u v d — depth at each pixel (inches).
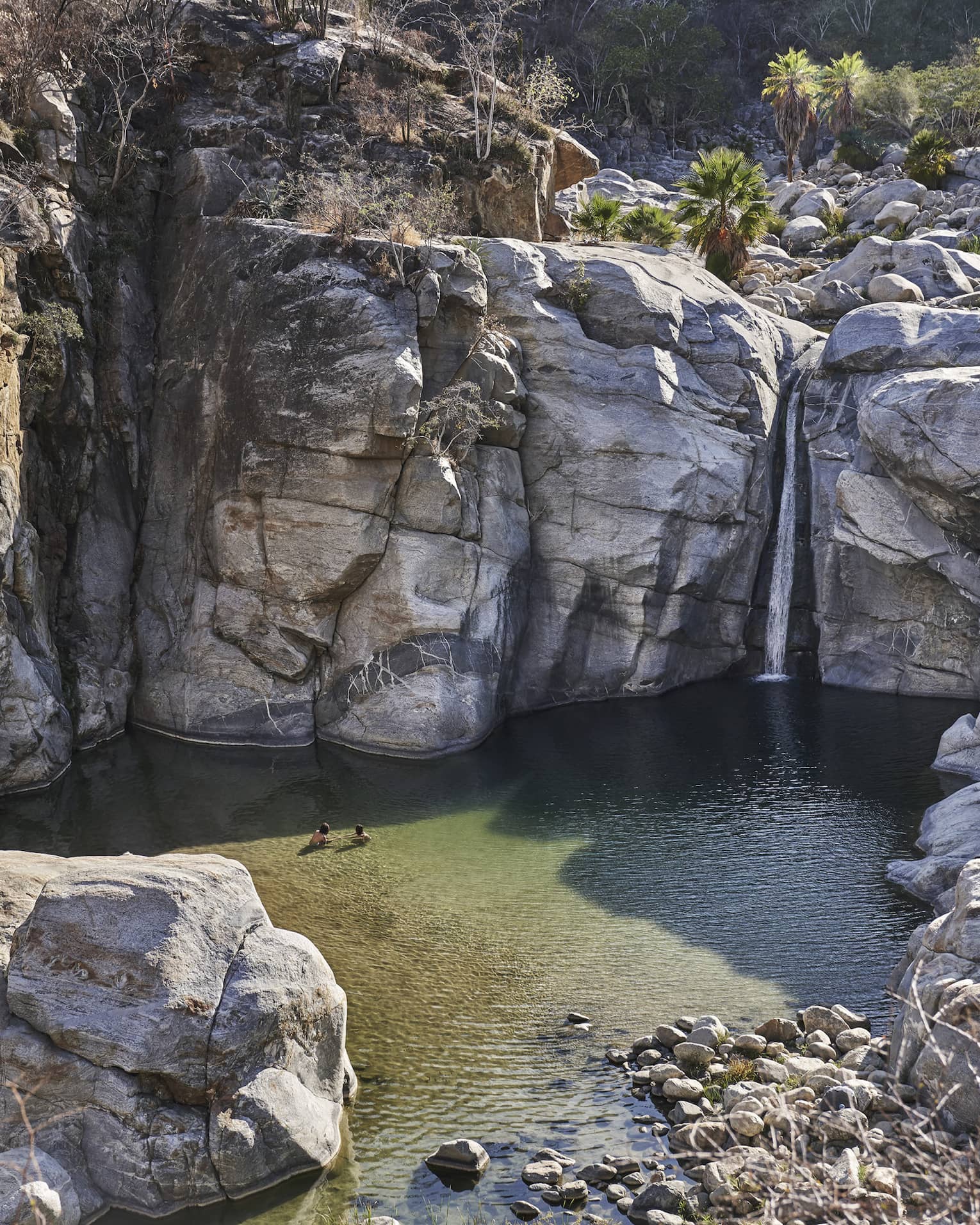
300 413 1043.3
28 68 1115.9
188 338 1159.0
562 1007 605.9
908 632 1254.9
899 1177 376.8
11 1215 401.4
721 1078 528.4
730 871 781.3
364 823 876.0
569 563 1214.3
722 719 1156.5
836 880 764.0
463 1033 579.8
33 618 994.1
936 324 1321.4
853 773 984.3
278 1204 449.1
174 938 462.0
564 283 1272.1
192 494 1130.0
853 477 1250.0
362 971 644.7
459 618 1071.0
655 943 676.7
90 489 1114.7
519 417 1187.3
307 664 1081.4
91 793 936.9
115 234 1179.3
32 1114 444.1
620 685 1243.8
